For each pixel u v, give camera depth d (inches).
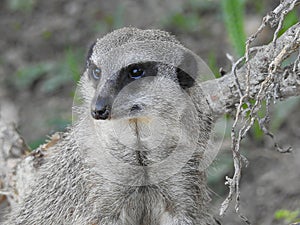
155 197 379.2
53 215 405.4
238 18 467.5
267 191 536.1
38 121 631.2
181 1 726.5
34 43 725.3
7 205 510.6
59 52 708.0
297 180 536.4
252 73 380.2
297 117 584.7
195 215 380.2
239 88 359.9
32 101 660.1
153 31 382.9
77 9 751.1
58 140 454.3
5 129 476.7
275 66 339.0
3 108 649.6
